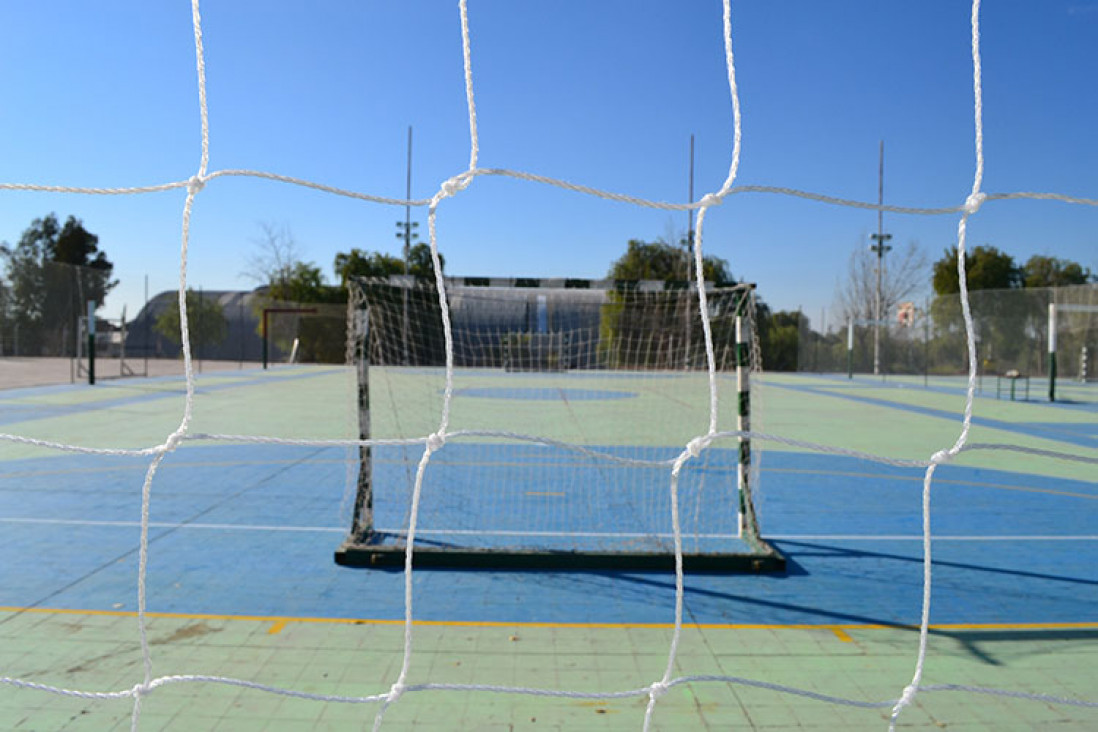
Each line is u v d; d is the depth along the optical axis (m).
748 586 4.50
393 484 7.50
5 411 13.24
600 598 4.23
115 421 12.12
